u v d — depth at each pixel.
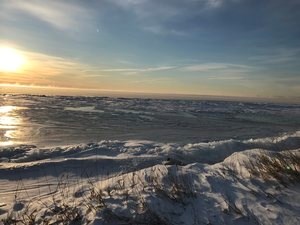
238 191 4.52
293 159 6.07
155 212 3.90
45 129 20.56
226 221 3.76
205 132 21.80
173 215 3.90
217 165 6.05
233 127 25.41
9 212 4.61
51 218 4.02
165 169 5.52
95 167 8.68
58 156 10.47
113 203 4.14
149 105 51.56
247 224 3.70
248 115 39.25
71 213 4.02
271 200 4.24
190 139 18.38
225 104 64.88
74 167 8.59
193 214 3.92
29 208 4.61
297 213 3.90
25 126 21.69
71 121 25.33
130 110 39.31
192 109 45.91
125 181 5.12
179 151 10.76
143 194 4.36
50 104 45.12
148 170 5.59
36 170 8.25
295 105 77.25
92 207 4.06
